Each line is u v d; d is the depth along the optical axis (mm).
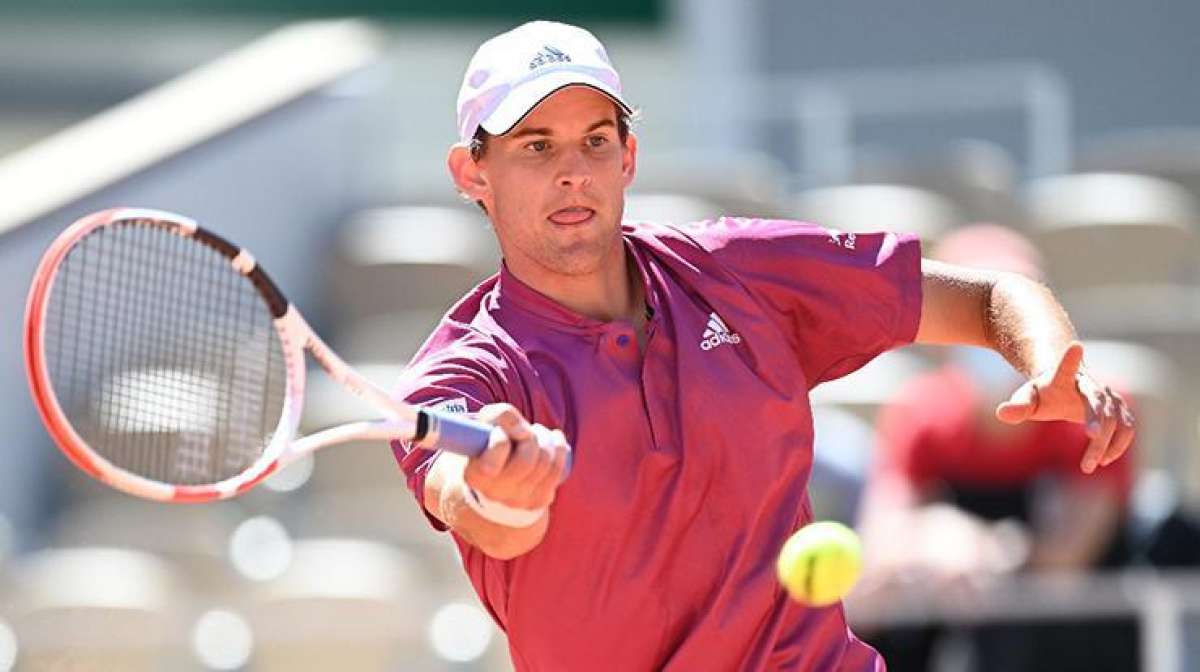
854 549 12586
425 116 45312
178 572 30953
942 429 24203
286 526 31562
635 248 13523
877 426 29703
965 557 22844
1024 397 12906
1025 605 22453
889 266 13836
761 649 13086
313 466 32156
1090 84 46156
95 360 13945
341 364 12156
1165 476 30047
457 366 12781
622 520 12766
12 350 34469
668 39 51594
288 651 26391
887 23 46719
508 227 13023
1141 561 23766
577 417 12750
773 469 13047
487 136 13031
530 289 13086
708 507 12938
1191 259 37219
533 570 12852
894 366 32969
